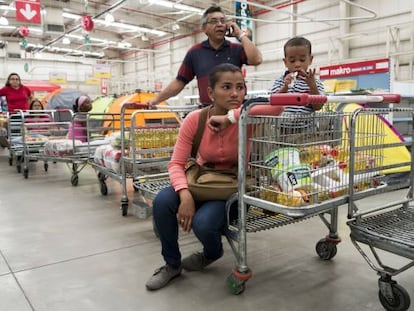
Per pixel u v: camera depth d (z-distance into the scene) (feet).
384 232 5.21
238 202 5.32
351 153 5.27
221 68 5.61
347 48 32.55
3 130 19.30
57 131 19.25
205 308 5.34
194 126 5.85
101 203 11.64
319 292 5.77
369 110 5.49
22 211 10.75
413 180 6.27
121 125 9.66
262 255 7.26
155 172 10.12
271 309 5.29
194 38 51.13
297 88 7.01
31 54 63.41
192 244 7.95
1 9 40.65
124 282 6.20
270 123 5.13
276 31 38.86
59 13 37.50
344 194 5.38
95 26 49.78
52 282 6.23
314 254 7.28
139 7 42.96
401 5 28.96
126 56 67.97
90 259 7.18
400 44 29.04
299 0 35.12
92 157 13.23
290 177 4.88
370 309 5.27
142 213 9.50
